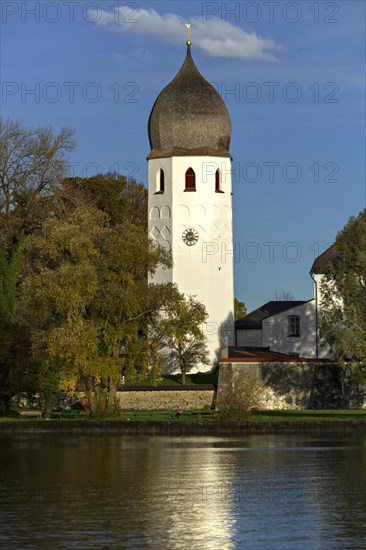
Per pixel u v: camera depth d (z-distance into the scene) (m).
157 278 185.00
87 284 129.75
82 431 124.25
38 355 136.75
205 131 186.38
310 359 158.88
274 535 60.91
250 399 129.25
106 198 192.38
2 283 154.88
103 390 136.12
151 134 188.25
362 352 129.12
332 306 137.62
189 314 136.88
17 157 164.12
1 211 163.25
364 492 75.25
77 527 63.28
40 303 133.25
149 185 187.75
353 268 136.62
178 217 185.00
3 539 60.12
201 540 59.78
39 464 91.81
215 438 116.06
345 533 61.41
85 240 132.75
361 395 157.12
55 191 164.12
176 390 159.25
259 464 90.88
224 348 170.62
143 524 64.06
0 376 142.75
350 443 108.62
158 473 85.75
